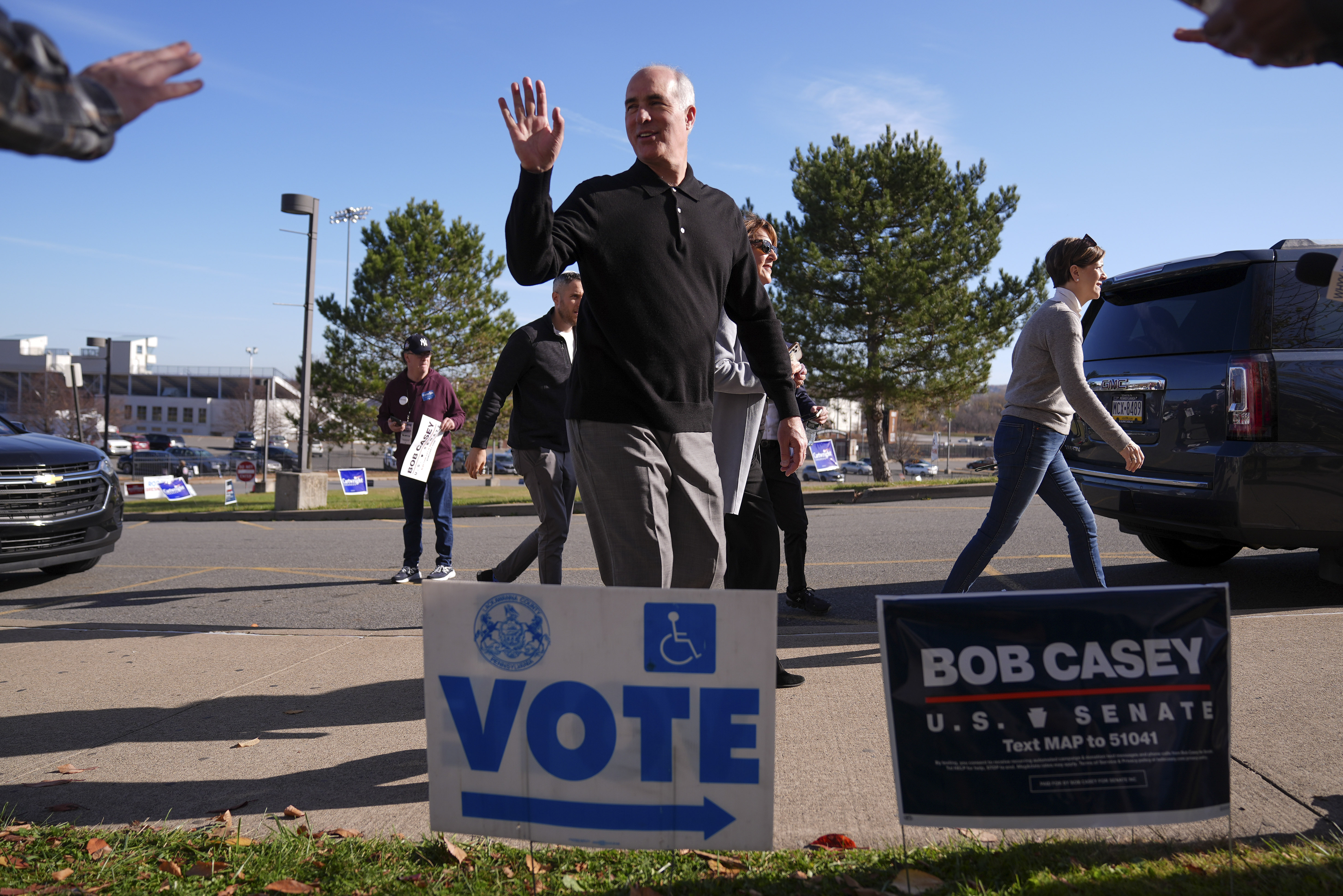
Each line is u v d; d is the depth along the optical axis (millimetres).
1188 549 6266
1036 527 8477
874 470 26719
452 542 7070
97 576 7715
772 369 2990
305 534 11469
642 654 2045
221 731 3404
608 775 2049
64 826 2547
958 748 1943
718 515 2727
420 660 4355
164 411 121438
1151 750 1948
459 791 2109
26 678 4199
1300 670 3557
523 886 2100
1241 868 2049
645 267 2559
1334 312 4535
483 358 32906
